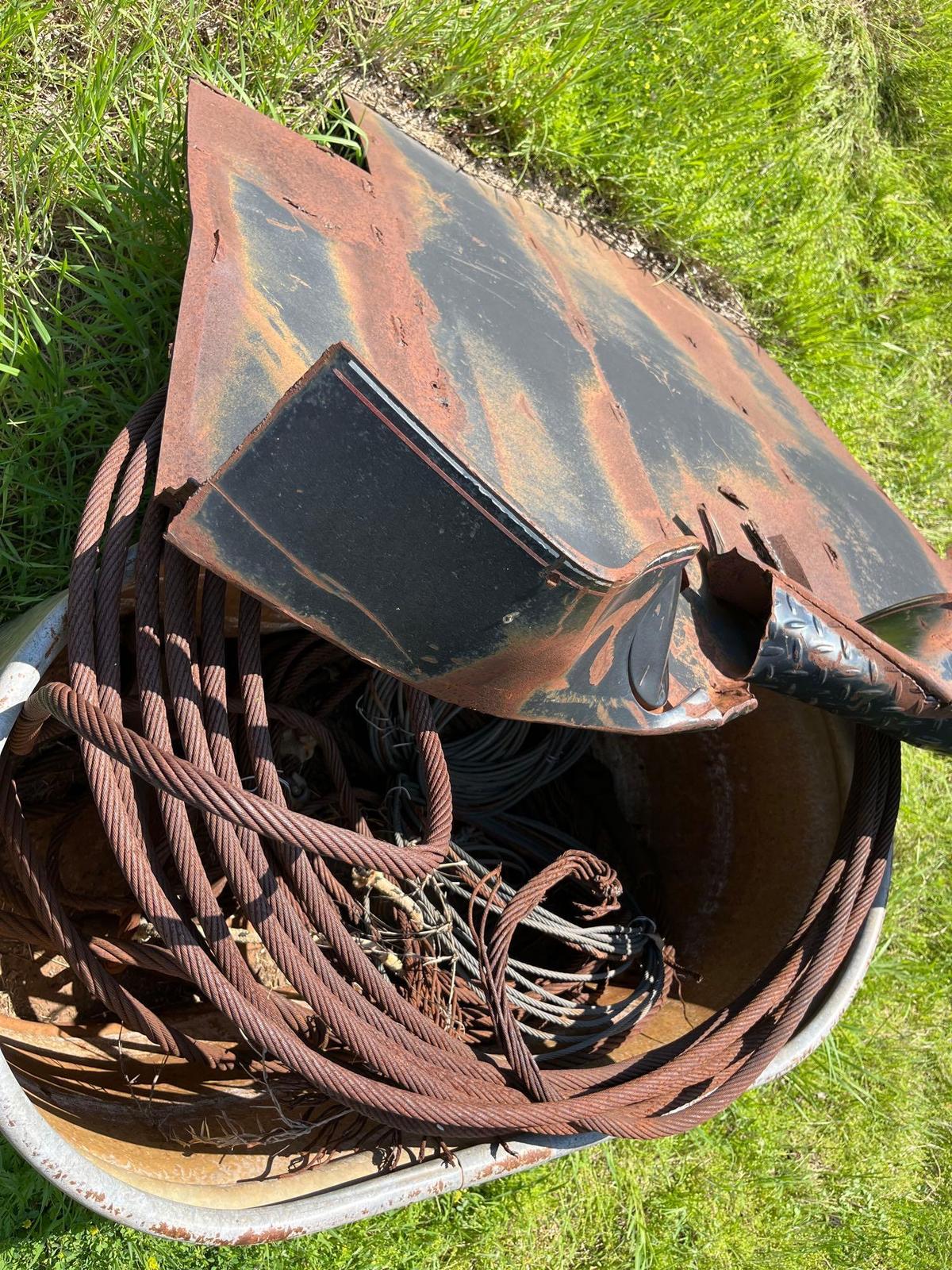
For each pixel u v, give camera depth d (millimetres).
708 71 3500
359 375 1304
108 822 1547
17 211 2293
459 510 1378
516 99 3035
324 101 2688
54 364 2250
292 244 1832
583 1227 2973
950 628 2109
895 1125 3482
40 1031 1984
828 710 1964
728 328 3248
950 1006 3740
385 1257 2684
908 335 4250
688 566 2025
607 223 3311
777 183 3771
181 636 1638
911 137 4406
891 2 4348
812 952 2150
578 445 2080
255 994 1634
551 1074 1963
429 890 2209
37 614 1729
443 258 2170
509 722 2453
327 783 2385
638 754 2869
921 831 3850
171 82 2498
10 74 2352
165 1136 1859
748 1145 3270
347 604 1464
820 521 2568
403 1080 1674
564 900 2600
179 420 1520
